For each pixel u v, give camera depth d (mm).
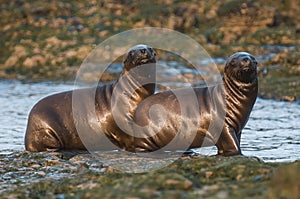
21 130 60375
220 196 27234
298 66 89438
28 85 91438
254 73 45438
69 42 105938
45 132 47938
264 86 81625
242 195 27328
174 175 30781
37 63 102062
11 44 107750
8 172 40844
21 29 111188
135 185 29969
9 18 114562
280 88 79438
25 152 45875
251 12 109625
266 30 105438
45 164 42906
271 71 88750
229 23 108812
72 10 116062
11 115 69062
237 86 45406
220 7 112250
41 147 48062
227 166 33406
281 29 105562
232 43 103000
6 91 86375
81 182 34250
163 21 109375
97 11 114938
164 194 28000
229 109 45344
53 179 37375
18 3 119062
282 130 58094
